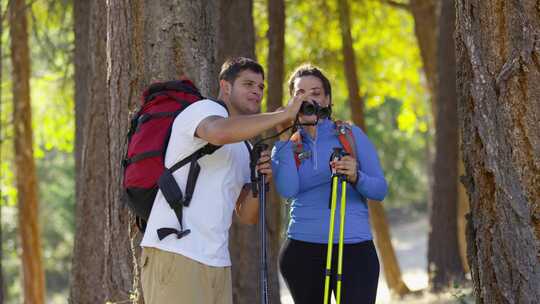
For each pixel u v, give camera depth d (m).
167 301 8.69
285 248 10.80
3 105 35.59
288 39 36.03
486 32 9.62
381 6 36.62
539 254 9.32
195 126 8.77
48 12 26.62
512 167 9.43
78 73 21.95
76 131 22.08
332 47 34.66
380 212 37.44
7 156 35.75
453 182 30.94
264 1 33.44
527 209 9.34
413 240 81.00
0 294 25.27
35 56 36.12
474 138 9.83
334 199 10.10
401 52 39.78
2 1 28.88
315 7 32.94
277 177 10.67
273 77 27.34
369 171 10.68
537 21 9.32
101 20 17.31
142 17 11.63
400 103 71.56
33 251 35.12
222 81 9.83
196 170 8.85
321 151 10.68
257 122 8.54
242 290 21.78
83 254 18.88
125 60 11.76
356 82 33.78
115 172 12.04
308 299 10.62
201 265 8.74
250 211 9.84
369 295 10.30
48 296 76.88
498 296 9.65
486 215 9.75
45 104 36.38
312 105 8.92
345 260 10.38
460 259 30.94
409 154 79.44
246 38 21.62
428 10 34.66
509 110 9.43
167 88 9.25
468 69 9.91
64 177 74.38
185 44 11.60
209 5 11.97
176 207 8.77
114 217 12.16
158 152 8.91
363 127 34.19
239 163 9.41
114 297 12.20
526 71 9.33
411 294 33.03
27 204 34.56
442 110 30.78
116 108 11.90
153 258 8.86
